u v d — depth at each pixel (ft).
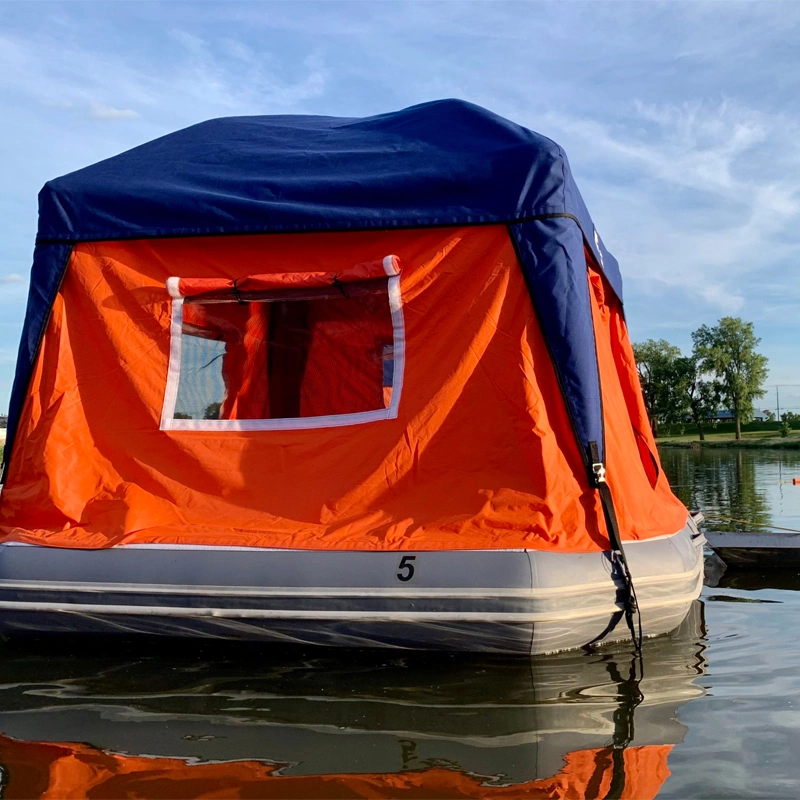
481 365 12.78
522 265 12.69
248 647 12.24
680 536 14.03
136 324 14.01
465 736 9.02
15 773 8.13
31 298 14.20
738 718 9.57
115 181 14.39
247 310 13.93
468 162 13.17
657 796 7.58
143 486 13.56
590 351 12.62
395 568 11.59
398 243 13.37
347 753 8.58
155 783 7.89
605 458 12.59
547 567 11.37
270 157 14.60
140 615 12.00
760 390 191.62
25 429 13.91
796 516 30.60
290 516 12.89
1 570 12.56
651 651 12.47
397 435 12.92
